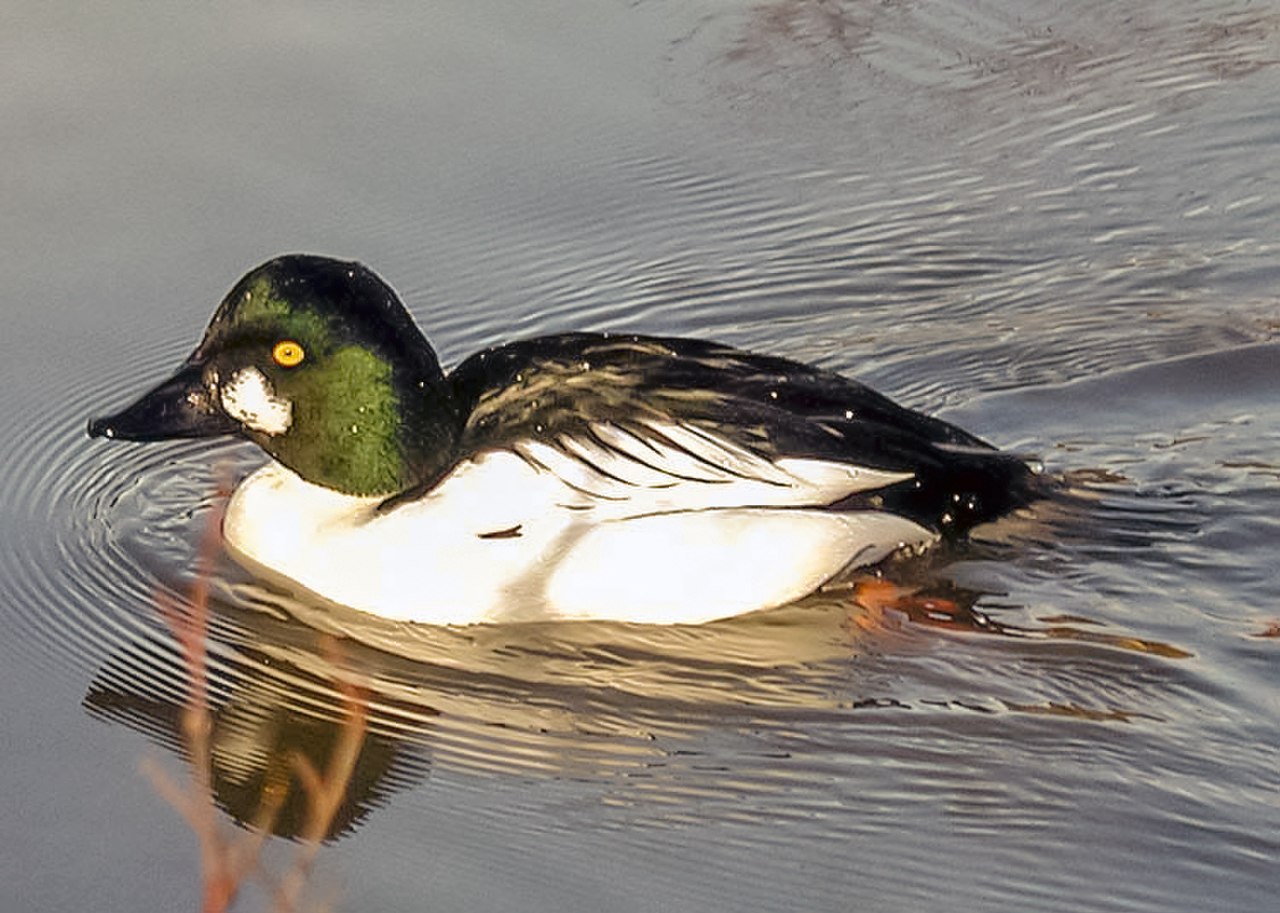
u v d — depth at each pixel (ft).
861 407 37.81
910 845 31.65
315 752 34.47
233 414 38.55
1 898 30.60
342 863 31.53
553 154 51.42
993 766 33.24
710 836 31.99
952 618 36.65
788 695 35.29
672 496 36.65
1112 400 43.60
